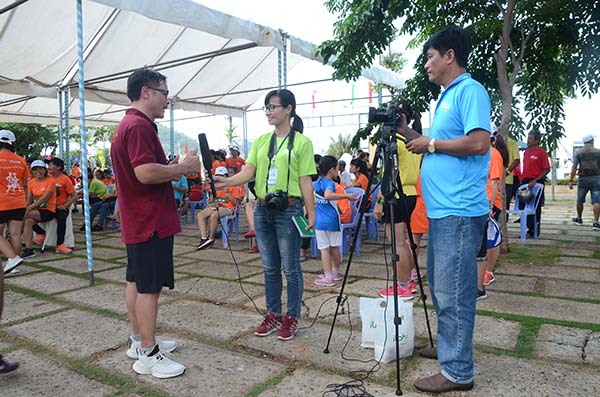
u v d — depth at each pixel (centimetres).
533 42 630
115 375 271
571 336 314
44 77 1034
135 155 250
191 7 537
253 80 1181
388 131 260
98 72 1013
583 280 462
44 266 595
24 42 846
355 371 269
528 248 638
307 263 582
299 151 312
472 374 241
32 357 300
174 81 1127
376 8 597
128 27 854
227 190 727
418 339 316
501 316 357
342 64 666
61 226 697
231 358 292
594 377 254
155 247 264
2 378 269
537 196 713
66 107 1112
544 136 688
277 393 244
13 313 396
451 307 236
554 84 648
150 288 264
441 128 239
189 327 351
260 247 329
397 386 238
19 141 2250
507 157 418
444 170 236
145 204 262
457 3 618
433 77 247
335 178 609
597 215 809
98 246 756
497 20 590
